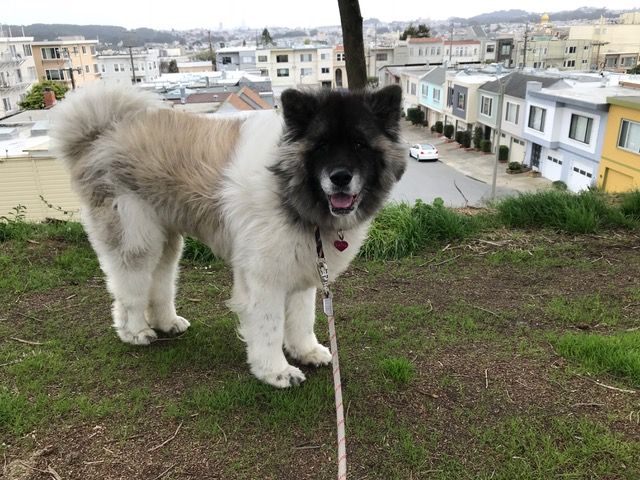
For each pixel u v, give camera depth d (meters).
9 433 1.12
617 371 1.30
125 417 1.17
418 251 2.17
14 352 1.41
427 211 2.31
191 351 1.43
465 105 14.38
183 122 1.30
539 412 1.18
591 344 1.38
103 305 1.68
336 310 1.69
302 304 1.34
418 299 1.77
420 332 1.54
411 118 19.03
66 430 1.13
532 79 12.34
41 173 4.54
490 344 1.46
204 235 1.31
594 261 2.04
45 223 2.41
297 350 1.38
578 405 1.19
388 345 1.46
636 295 1.75
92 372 1.33
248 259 1.19
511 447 1.08
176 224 1.32
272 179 1.13
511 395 1.24
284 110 1.10
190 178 1.22
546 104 10.52
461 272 1.98
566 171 10.23
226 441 1.11
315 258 1.18
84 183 1.30
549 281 1.88
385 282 1.91
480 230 2.36
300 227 1.14
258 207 1.15
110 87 1.33
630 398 1.21
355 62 2.58
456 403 1.21
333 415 1.18
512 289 1.83
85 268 1.92
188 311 1.68
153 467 1.04
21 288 1.77
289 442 1.10
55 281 1.83
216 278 1.93
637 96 9.04
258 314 1.22
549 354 1.40
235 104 9.96
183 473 1.03
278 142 1.15
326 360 1.38
